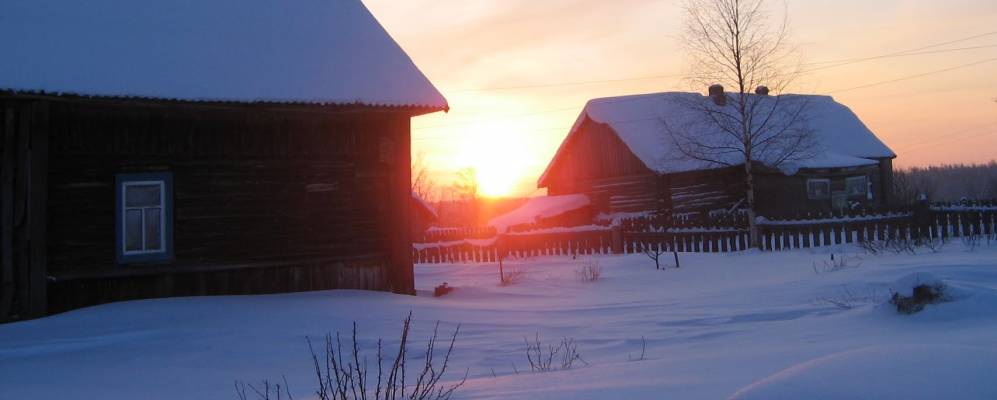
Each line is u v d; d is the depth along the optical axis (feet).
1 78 36.19
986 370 11.69
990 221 64.54
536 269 73.56
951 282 28.68
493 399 17.65
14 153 37.47
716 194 105.60
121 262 40.63
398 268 47.37
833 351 20.83
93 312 36.65
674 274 59.16
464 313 39.34
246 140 43.86
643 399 16.02
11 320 37.06
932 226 66.74
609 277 60.08
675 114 115.34
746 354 21.58
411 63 48.49
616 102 122.01
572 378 19.86
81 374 26.45
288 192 44.83
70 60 38.83
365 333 33.63
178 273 41.78
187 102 39.83
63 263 39.22
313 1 52.21
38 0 42.16
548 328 34.32
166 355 29.60
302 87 43.39
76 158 39.86
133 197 41.29
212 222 42.73
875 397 11.26
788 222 69.36
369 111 44.80
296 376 26.13
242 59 44.01
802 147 98.22
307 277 45.03
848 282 40.09
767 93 94.53
